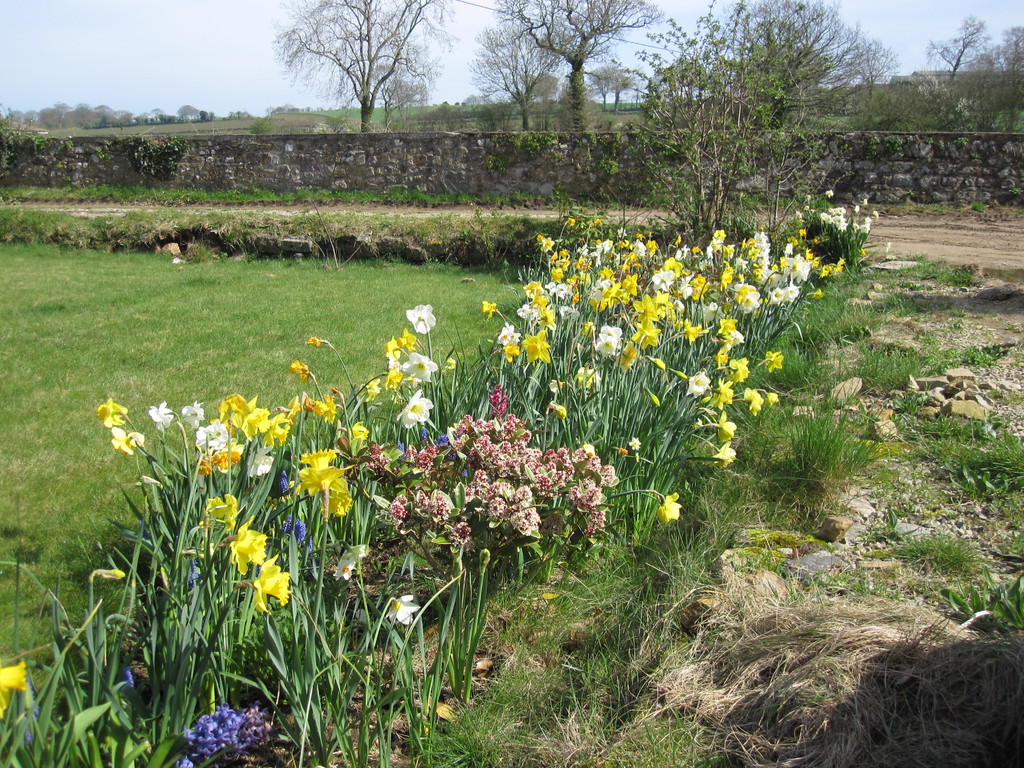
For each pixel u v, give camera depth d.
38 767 1.74
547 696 2.60
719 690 2.42
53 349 6.98
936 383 5.19
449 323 8.28
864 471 4.05
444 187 18.47
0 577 3.29
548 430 3.73
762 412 4.80
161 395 5.71
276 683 2.60
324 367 6.52
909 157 16.36
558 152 17.67
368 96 32.81
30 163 20.12
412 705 2.41
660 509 3.03
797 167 13.13
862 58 26.88
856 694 2.20
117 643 2.10
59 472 4.39
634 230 11.55
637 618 2.87
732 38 10.37
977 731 2.07
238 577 2.56
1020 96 20.94
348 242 13.31
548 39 28.42
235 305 9.16
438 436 3.65
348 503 2.40
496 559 3.07
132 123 39.03
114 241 14.03
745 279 6.87
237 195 18.98
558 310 4.96
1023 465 3.80
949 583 3.00
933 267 9.95
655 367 4.33
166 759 2.03
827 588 2.98
